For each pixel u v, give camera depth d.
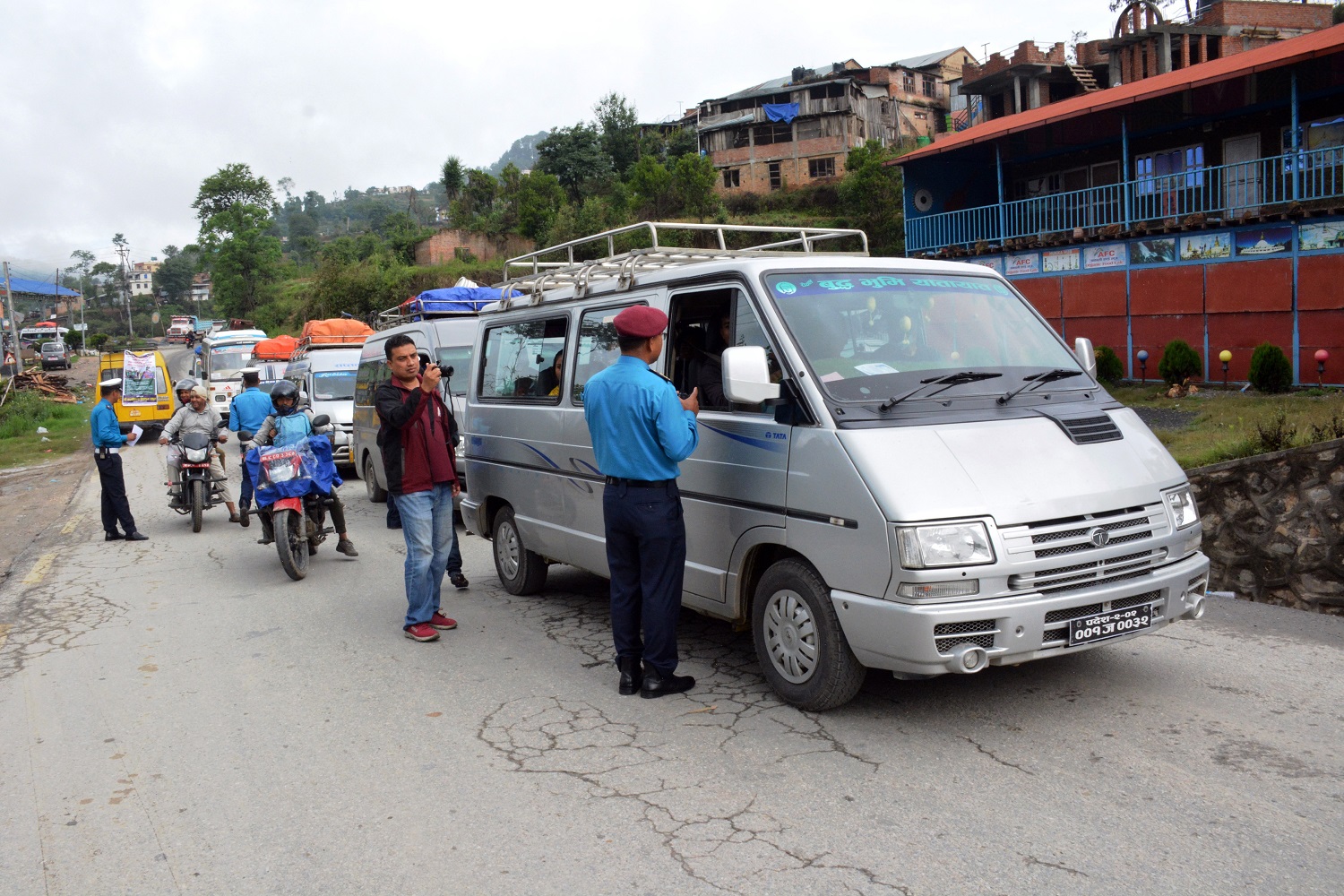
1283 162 17.22
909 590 3.73
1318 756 3.73
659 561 4.64
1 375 50.19
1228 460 6.97
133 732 4.68
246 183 84.88
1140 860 3.03
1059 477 3.98
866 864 3.10
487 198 64.12
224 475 11.84
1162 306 19.17
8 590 8.29
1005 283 5.29
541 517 6.45
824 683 4.21
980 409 4.30
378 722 4.65
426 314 13.00
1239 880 2.90
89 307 143.12
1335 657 4.92
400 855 3.33
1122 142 20.86
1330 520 5.75
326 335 16.97
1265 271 17.34
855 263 4.92
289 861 3.33
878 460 3.91
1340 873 2.92
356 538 10.21
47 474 19.47
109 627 6.81
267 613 7.02
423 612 6.05
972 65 39.06
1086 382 4.82
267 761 4.23
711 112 57.72
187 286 150.12
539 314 6.52
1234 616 5.78
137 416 24.95
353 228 155.50
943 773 3.74
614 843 3.34
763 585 4.52
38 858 3.43
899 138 57.31
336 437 15.04
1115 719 4.19
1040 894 2.88
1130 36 31.00
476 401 7.39
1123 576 4.01
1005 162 25.03
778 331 4.41
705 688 4.88
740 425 4.59
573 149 59.38
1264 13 34.31
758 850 3.23
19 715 5.02
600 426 4.68
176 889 3.18
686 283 5.07
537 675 5.27
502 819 3.56
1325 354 15.79
